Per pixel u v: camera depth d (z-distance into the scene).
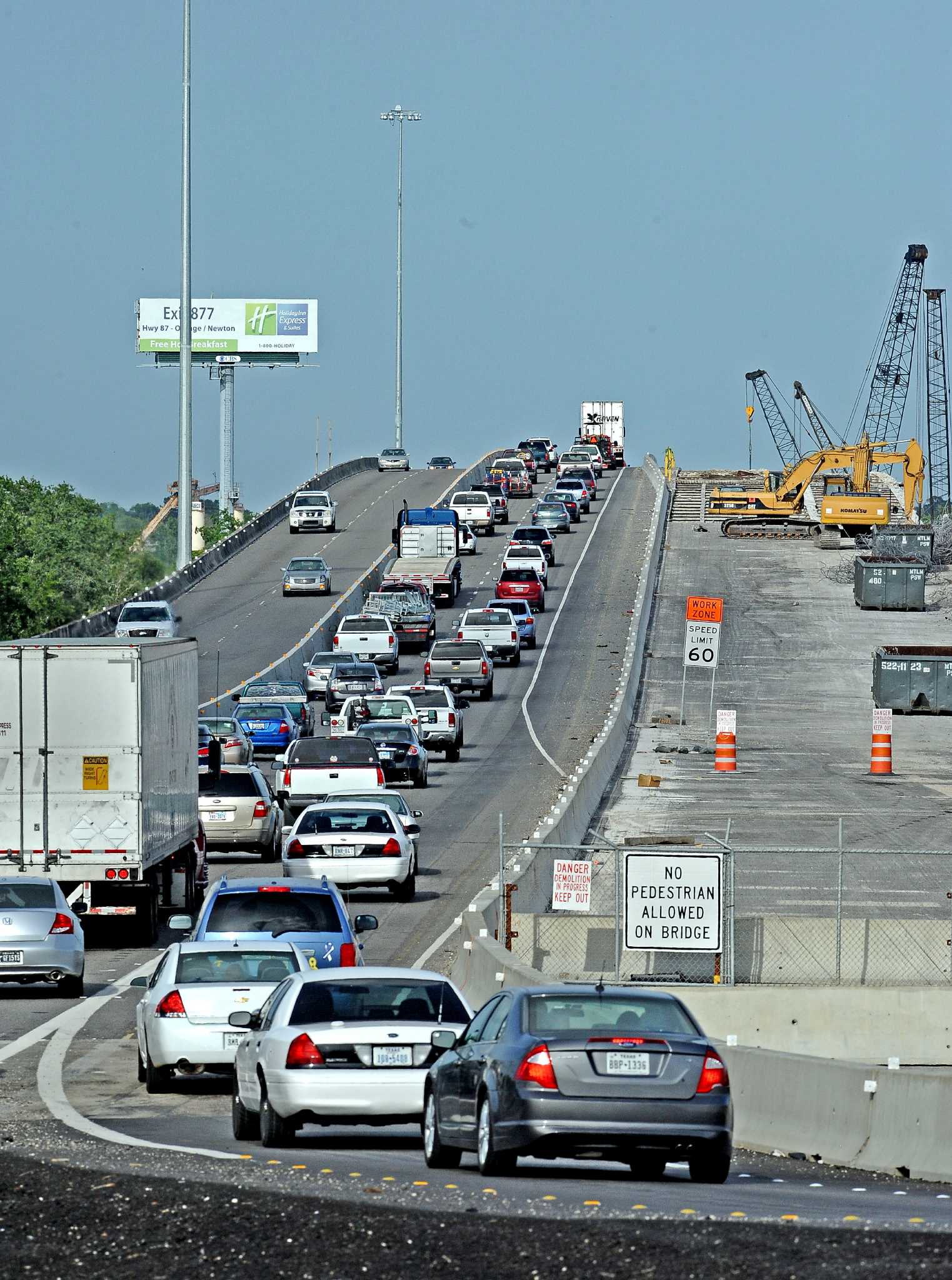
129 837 108.06
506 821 162.50
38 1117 65.81
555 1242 39.50
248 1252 38.84
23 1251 39.41
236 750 183.88
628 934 97.69
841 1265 36.88
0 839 107.88
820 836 153.50
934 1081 59.62
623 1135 50.72
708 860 97.88
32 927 95.44
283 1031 58.94
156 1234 40.94
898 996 102.25
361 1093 57.69
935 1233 41.25
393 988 60.78
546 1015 53.19
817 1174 59.25
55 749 107.75
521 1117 50.88
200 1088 74.00
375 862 123.12
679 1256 37.88
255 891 81.19
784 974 108.19
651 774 197.25
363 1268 37.25
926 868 143.62
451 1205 44.94
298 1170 51.81
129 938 113.50
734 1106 69.44
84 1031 87.06
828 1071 64.88
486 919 101.44
